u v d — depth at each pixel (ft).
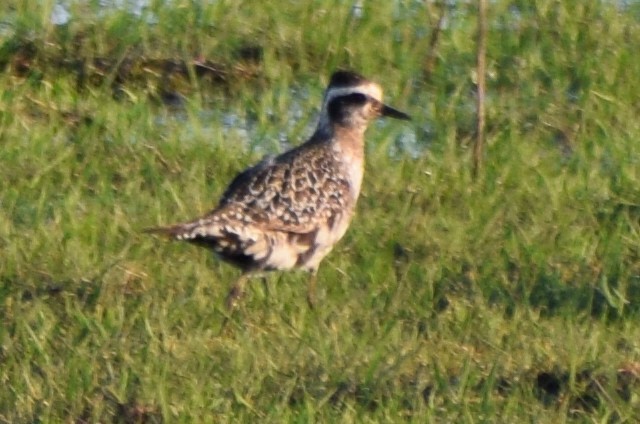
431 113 65.21
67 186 56.54
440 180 59.26
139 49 66.44
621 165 60.90
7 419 43.11
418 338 48.65
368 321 49.26
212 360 46.42
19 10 68.23
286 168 50.14
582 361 47.29
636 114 66.13
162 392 43.86
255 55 67.51
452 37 70.28
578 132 64.49
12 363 45.62
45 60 65.46
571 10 73.97
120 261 51.24
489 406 44.45
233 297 48.78
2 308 48.93
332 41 68.74
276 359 46.78
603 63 69.31
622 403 45.19
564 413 44.70
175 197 55.57
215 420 43.45
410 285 51.72
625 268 53.31
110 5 70.28
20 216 54.39
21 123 60.59
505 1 73.87
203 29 68.44
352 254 53.88
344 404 44.62
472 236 55.26
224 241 47.85
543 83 68.13
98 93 63.82
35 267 51.11
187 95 64.85
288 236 49.14
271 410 43.47
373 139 62.28
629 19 73.61
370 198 57.52
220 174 58.65
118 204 55.26
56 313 48.88
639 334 49.26
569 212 57.26
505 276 52.70
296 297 50.75
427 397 45.32
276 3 71.20
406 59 68.44
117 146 59.57
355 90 52.08
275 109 64.28
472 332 48.96
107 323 47.85
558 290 51.52
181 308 49.01
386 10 71.92
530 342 48.47
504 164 60.54
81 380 44.52
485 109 65.62
